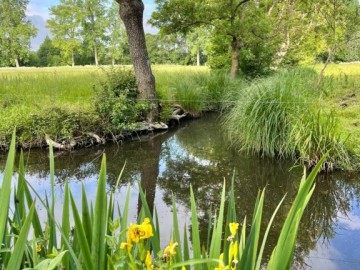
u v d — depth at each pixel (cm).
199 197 521
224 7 1423
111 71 974
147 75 959
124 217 123
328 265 341
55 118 777
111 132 845
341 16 1135
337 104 971
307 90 777
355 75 1591
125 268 106
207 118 1150
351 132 660
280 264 93
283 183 564
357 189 529
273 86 744
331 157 586
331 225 426
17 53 4631
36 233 121
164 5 1413
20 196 119
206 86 1307
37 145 766
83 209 107
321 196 508
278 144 688
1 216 86
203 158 718
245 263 103
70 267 112
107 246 111
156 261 94
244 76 1502
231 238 100
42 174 628
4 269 108
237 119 777
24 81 1234
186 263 92
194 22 1441
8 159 88
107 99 867
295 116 664
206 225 419
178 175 625
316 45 1795
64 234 108
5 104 923
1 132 742
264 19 1492
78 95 1045
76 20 4628
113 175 630
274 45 1670
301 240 392
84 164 693
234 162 681
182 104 1142
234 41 1486
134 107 923
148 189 559
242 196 518
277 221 429
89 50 4841
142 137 909
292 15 1852
